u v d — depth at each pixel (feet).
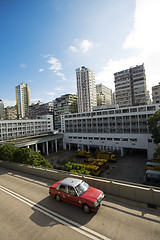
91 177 41.19
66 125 203.62
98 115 173.17
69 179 36.37
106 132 165.17
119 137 149.48
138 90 248.73
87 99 357.61
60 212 30.94
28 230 26.07
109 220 27.22
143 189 32.04
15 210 33.01
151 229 24.26
